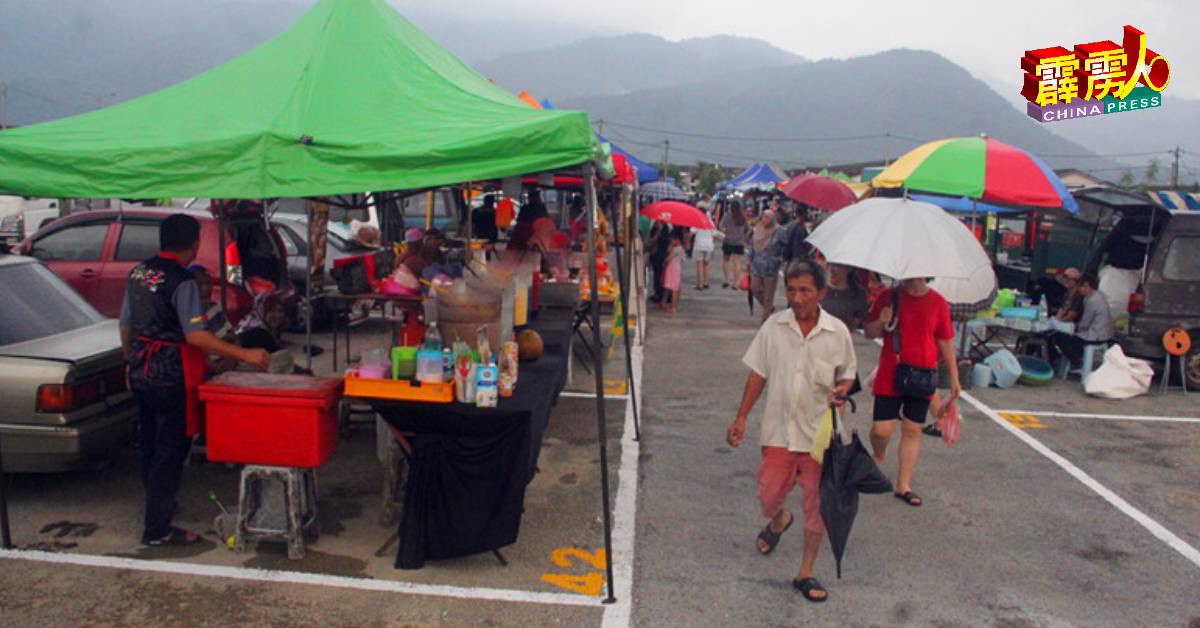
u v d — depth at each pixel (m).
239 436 4.43
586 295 9.01
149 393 4.45
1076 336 9.17
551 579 4.41
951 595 4.40
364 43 5.18
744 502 5.64
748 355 4.34
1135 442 7.23
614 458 6.42
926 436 7.27
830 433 4.04
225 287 6.56
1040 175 8.56
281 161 4.20
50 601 4.02
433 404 4.32
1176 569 4.79
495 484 4.44
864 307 6.11
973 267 4.80
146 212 9.65
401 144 4.14
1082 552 4.98
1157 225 9.31
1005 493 5.92
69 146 4.18
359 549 4.69
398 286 6.08
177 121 4.47
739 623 4.04
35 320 5.53
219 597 4.10
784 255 12.54
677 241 14.25
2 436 4.81
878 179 9.19
